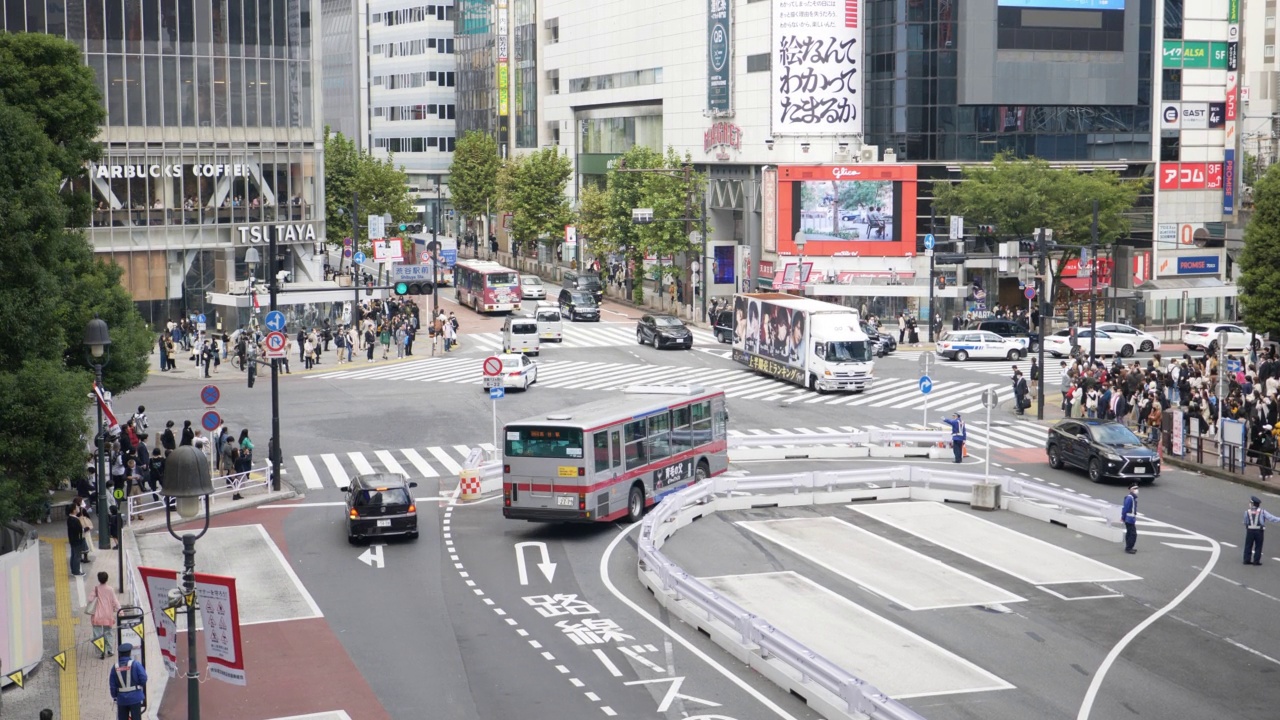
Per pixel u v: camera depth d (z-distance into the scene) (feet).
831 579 101.30
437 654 83.71
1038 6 290.56
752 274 319.68
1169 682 77.71
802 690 74.69
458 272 348.59
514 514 115.44
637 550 111.45
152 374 219.00
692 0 348.79
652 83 376.68
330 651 84.69
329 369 226.17
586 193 368.89
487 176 467.52
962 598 95.81
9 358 92.53
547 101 458.09
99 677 79.92
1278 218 199.82
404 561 108.17
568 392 199.41
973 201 273.54
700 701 74.69
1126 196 272.72
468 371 223.10
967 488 133.59
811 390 201.77
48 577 102.47
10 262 91.15
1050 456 147.02
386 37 595.47
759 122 316.19
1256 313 203.51
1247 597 96.17
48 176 97.76
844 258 291.99
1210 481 139.85
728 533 117.50
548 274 407.85
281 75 285.64
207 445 137.49
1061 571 103.60
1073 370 179.63
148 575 71.67
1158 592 97.45
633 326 292.20
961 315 279.08
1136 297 282.36
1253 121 386.32
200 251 275.39
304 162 291.38
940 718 71.46
